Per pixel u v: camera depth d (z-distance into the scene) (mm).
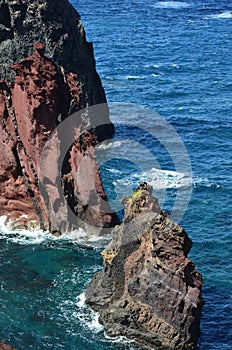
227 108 127062
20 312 62938
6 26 88938
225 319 63500
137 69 157375
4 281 68000
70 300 64625
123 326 59844
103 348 58656
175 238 59375
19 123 80062
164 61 166000
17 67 79250
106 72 154125
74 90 82875
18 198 80375
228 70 158375
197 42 189625
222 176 94812
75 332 60312
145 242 61312
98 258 72500
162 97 134250
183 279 58938
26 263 71562
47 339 59531
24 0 90312
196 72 156125
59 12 95500
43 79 79375
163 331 58625
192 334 58938
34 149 79438
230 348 59906
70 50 97750
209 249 76125
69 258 72500
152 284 59188
